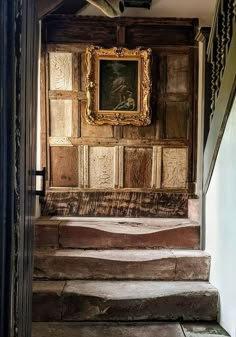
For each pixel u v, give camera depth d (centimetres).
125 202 346
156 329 235
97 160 346
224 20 251
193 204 324
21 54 88
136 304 243
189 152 345
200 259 272
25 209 114
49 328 234
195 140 344
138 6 338
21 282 105
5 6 73
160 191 346
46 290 246
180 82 345
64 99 343
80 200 344
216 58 281
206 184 287
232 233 224
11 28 76
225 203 239
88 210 344
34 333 227
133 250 291
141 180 346
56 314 244
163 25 343
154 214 345
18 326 98
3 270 76
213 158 265
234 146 222
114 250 291
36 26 158
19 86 85
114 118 341
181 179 346
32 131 139
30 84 124
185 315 246
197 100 343
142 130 345
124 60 340
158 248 296
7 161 76
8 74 75
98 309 243
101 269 270
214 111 268
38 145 340
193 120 344
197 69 342
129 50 338
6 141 75
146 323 243
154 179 346
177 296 245
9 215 77
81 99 344
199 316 246
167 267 271
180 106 346
